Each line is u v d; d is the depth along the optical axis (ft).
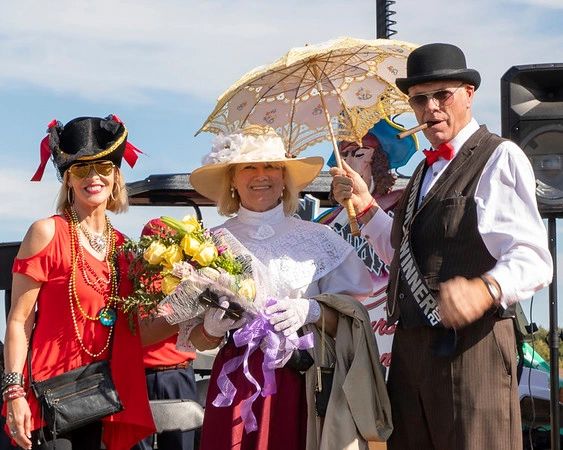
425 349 15.34
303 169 17.11
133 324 16.20
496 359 14.90
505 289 14.14
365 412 15.80
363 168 22.36
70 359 15.81
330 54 17.67
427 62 15.72
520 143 20.34
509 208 14.88
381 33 24.62
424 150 15.88
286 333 15.87
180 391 19.79
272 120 18.22
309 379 16.21
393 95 18.04
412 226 15.60
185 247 15.65
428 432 15.60
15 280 15.93
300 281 16.52
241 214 17.10
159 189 23.67
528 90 20.51
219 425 16.21
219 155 16.80
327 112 17.57
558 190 20.15
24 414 15.56
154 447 20.15
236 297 15.85
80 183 16.10
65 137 16.21
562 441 22.89
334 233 17.12
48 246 15.89
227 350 16.53
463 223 15.10
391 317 15.92
